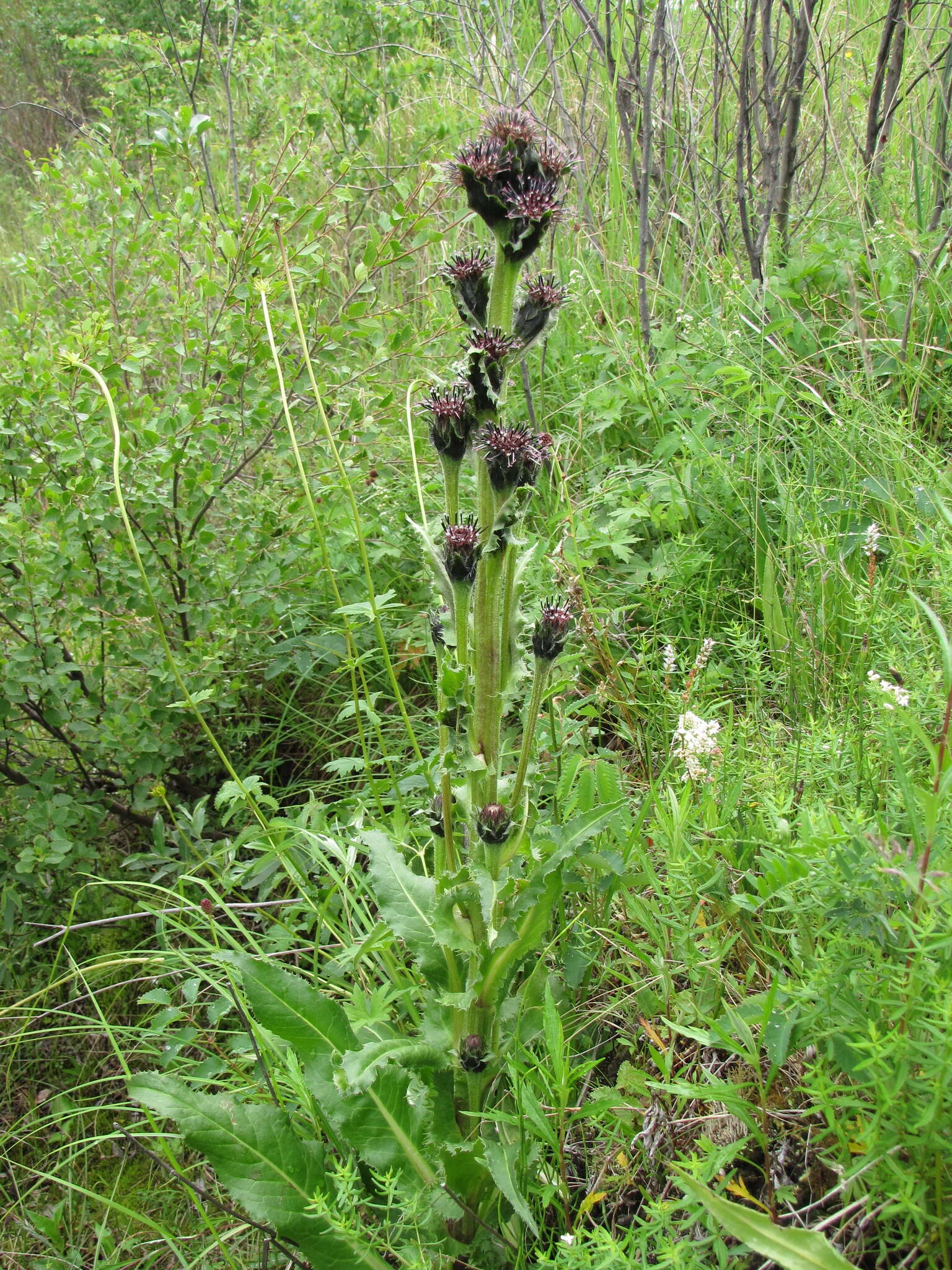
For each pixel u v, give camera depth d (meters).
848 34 5.72
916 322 4.20
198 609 3.53
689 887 2.09
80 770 3.48
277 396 3.69
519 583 1.88
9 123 10.93
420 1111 2.04
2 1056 3.14
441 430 1.82
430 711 3.43
